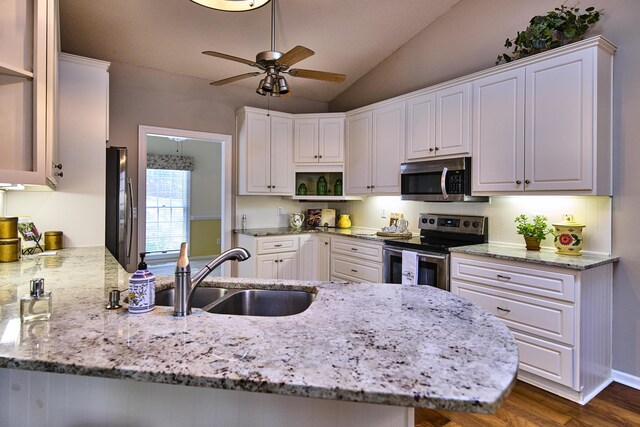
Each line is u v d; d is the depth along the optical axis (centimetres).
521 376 251
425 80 379
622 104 245
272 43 336
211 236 817
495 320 113
